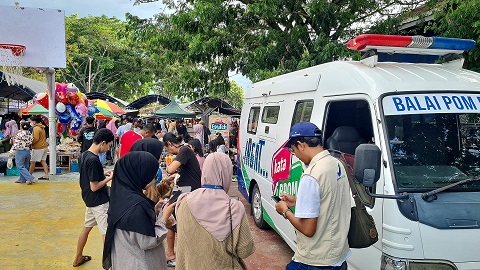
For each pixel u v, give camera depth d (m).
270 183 5.80
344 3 11.32
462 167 3.32
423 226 2.88
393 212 2.97
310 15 10.87
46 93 11.84
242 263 2.63
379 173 2.78
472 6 6.47
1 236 6.00
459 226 2.88
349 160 4.12
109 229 2.89
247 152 7.30
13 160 11.39
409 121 3.39
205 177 2.64
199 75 13.91
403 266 2.87
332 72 4.32
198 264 2.49
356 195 2.93
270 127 6.01
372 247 3.19
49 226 6.54
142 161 2.92
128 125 13.73
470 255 2.87
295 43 11.16
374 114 3.43
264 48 11.18
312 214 2.59
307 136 2.76
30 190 9.24
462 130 3.46
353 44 4.04
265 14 10.60
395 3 10.93
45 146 10.50
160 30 13.53
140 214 2.82
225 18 11.66
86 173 4.49
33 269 4.82
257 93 7.16
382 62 4.25
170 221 3.26
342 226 2.69
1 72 11.49
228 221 2.53
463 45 4.07
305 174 2.70
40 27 10.30
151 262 2.93
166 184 4.12
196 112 24.22
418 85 3.56
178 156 4.95
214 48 11.80
